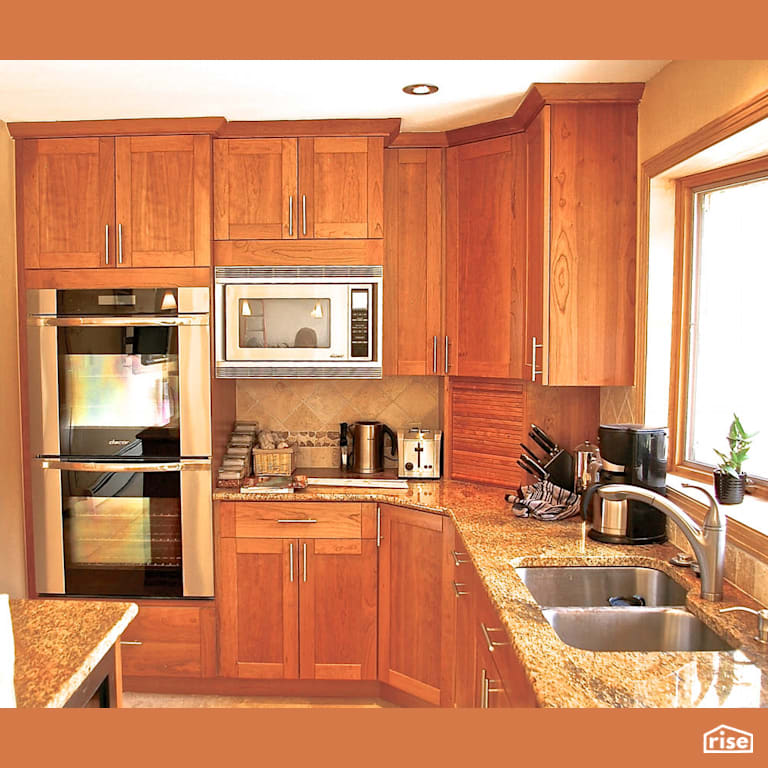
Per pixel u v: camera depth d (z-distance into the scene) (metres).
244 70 2.50
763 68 1.82
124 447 3.19
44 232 3.19
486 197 3.12
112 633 1.66
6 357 3.15
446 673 2.90
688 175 2.54
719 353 2.51
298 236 3.19
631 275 2.75
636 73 2.55
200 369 3.15
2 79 2.59
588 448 2.85
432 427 3.70
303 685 3.22
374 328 3.21
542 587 2.21
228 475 3.23
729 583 2.00
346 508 3.12
